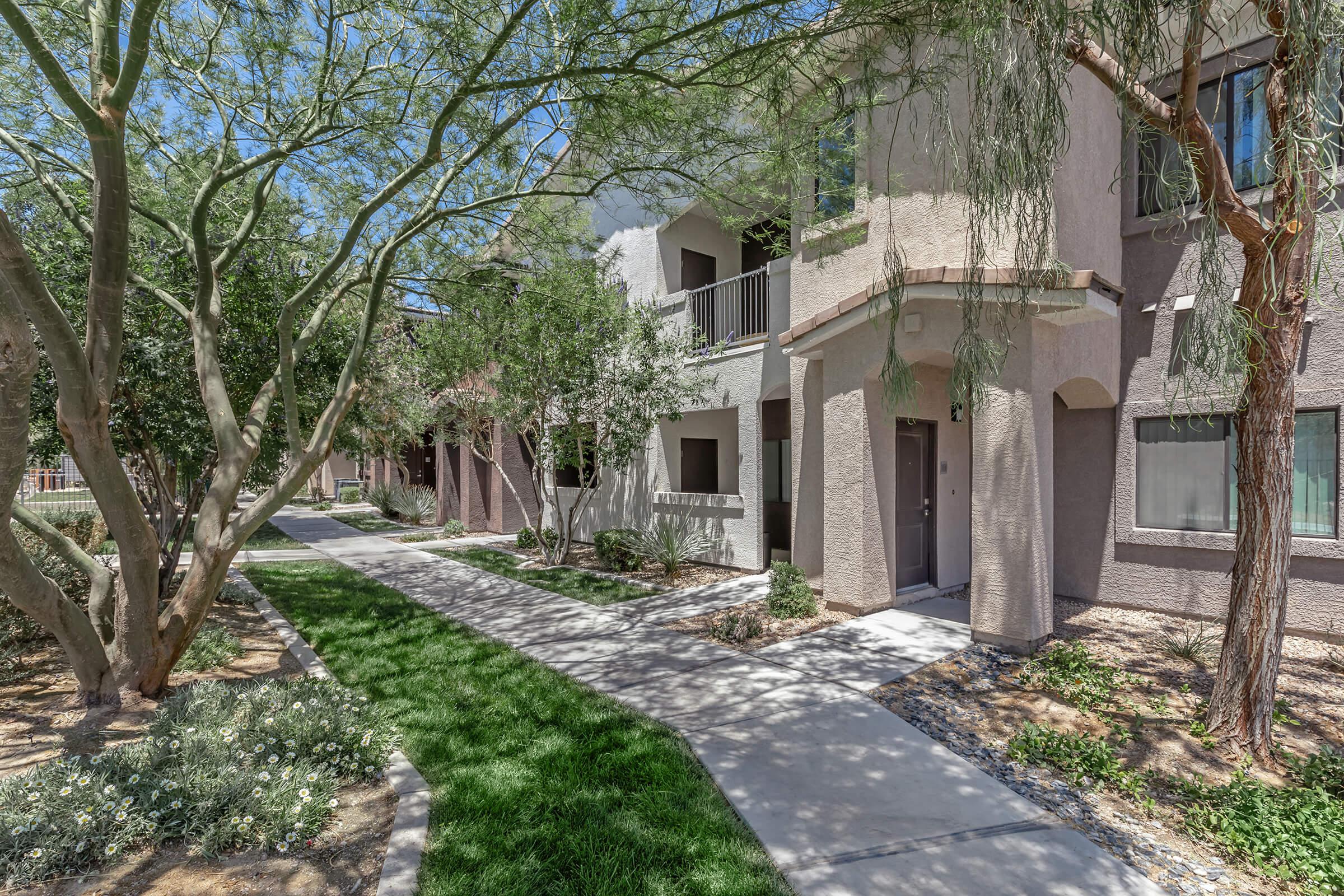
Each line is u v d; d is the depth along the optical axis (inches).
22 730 186.5
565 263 347.6
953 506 384.8
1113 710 208.2
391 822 146.0
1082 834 141.9
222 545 220.5
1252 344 172.9
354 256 311.4
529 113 214.1
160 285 276.5
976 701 216.8
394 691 224.7
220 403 223.9
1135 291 331.0
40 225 270.2
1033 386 256.1
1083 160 289.0
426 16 203.8
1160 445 326.6
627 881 123.4
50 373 263.3
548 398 450.9
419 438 837.2
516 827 142.3
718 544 456.8
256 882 124.9
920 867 128.9
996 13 133.0
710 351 441.1
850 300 299.4
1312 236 165.0
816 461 360.5
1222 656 189.0
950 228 282.7
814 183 316.8
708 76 203.2
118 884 123.3
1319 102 118.4
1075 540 354.9
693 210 495.2
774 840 137.7
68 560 216.7
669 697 219.8
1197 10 132.3
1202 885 125.7
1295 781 166.7
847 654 263.3
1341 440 271.3
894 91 276.1
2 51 216.7
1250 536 182.1
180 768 150.0
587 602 368.8
